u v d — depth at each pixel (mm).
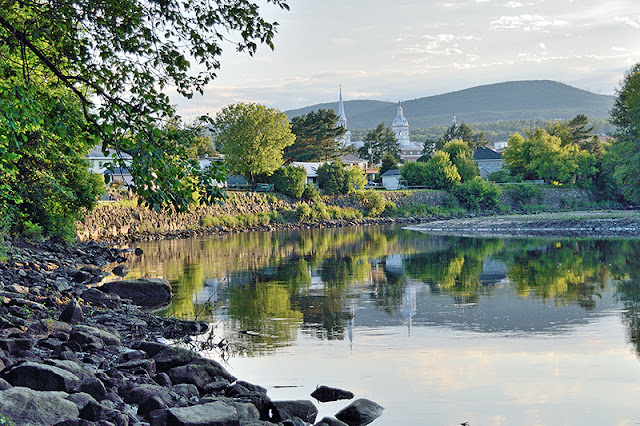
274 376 14398
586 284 28984
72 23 12148
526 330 19312
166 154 12102
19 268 27391
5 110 11180
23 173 33531
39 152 26797
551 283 29531
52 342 13656
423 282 30703
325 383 13836
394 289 28484
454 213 112875
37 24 11750
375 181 151000
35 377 10109
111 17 11906
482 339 18125
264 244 58969
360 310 23156
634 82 74375
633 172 77562
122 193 75000
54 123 11648
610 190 129000
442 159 124438
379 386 13594
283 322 20953
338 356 16203
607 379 13984
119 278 32375
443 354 16391
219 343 17656
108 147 11812
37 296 21734
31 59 13930
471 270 35406
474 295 26391
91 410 9133
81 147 32312
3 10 12148
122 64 12242
